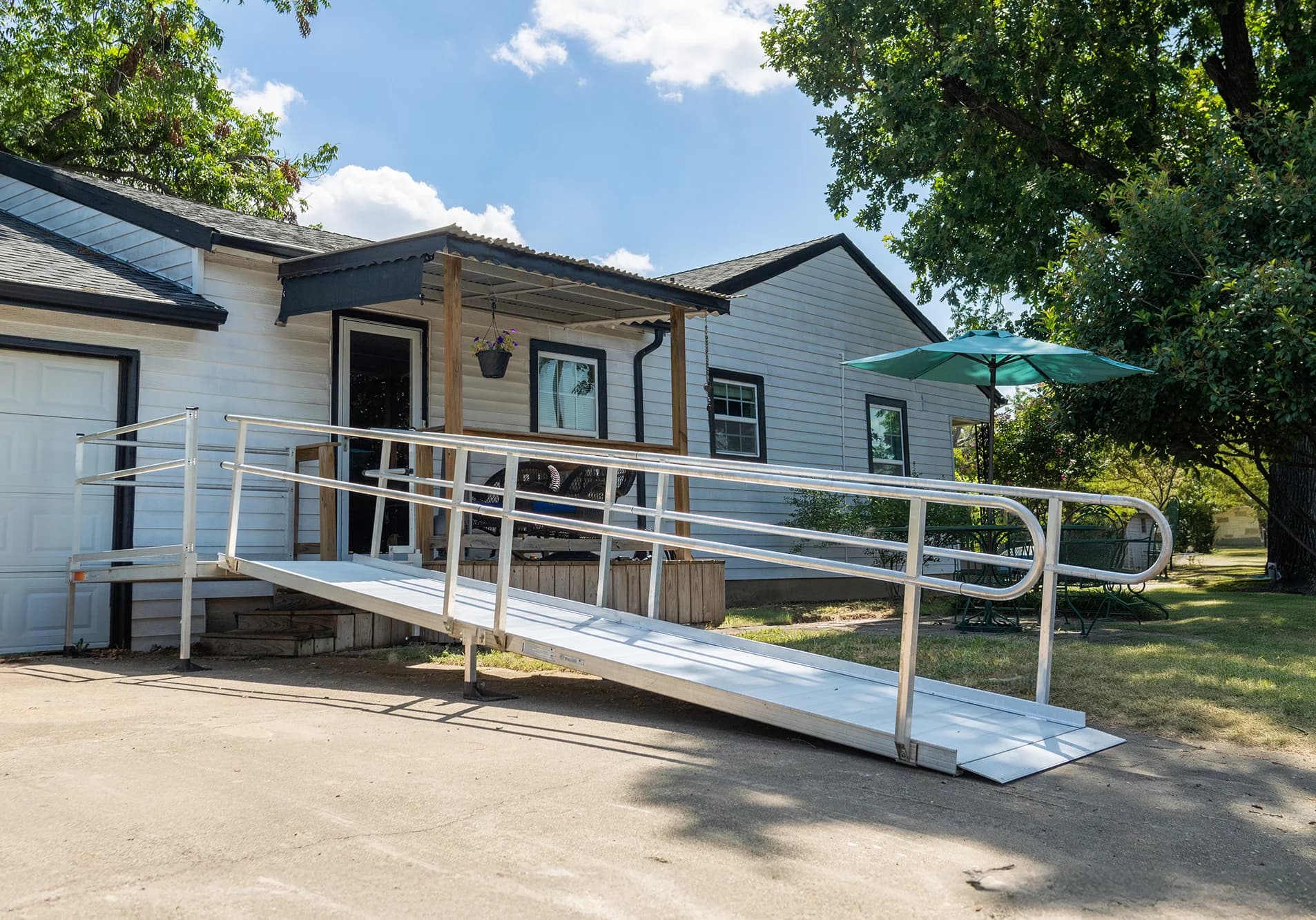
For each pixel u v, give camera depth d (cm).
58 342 871
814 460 1605
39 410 872
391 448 996
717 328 1465
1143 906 283
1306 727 516
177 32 2497
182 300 909
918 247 1795
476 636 609
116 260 1022
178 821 326
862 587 1652
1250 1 1700
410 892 267
